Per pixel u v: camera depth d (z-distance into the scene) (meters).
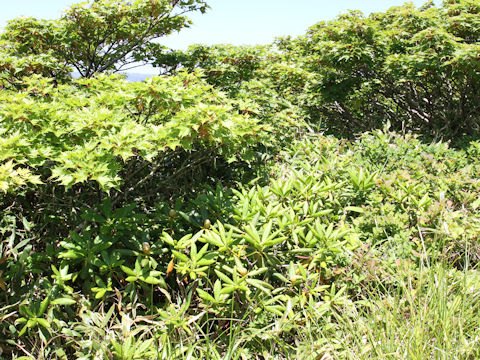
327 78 7.92
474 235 2.85
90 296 2.62
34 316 2.31
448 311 2.27
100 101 2.99
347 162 4.19
